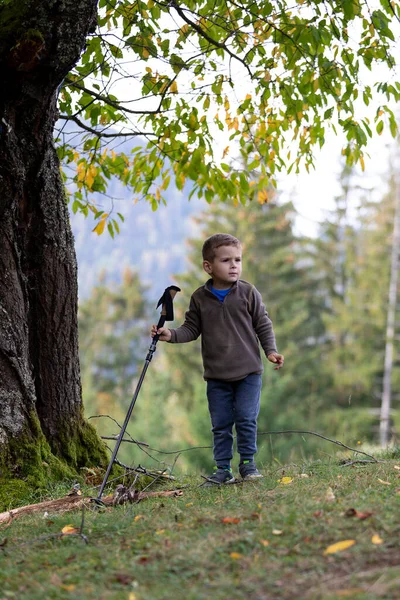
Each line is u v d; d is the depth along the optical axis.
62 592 3.54
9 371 6.82
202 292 6.77
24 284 7.01
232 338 6.65
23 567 4.10
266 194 10.12
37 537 4.84
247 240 40.25
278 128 9.53
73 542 4.57
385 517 4.16
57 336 7.31
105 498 6.10
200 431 21.47
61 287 7.29
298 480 6.02
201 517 4.71
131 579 3.66
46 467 6.86
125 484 7.24
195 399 22.70
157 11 8.07
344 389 40.44
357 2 7.82
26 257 7.12
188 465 20.89
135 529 4.65
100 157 9.40
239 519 4.53
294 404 36.78
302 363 39.06
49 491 6.68
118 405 46.59
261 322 6.77
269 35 8.33
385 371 40.56
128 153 9.78
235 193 9.67
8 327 6.80
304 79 8.43
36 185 6.92
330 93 8.41
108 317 65.12
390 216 42.69
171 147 9.21
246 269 40.16
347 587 3.26
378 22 7.46
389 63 7.92
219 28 8.59
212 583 3.49
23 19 6.00
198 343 36.88
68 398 7.45
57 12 5.99
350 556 3.64
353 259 45.00
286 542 3.96
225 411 6.67
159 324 6.58
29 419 6.93
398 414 37.97
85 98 8.63
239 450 6.64
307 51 7.63
